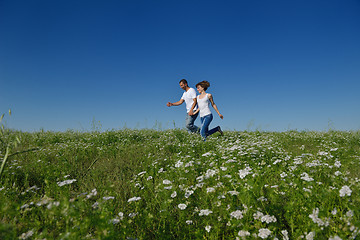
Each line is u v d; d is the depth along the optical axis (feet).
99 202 8.10
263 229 6.98
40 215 8.70
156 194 10.53
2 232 5.94
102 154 19.75
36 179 13.66
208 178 11.25
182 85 28.14
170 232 8.11
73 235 6.32
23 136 27.30
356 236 6.67
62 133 34.73
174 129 35.37
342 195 8.12
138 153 20.45
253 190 8.97
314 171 11.96
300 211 8.14
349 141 27.35
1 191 10.65
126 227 7.91
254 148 17.48
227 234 8.05
